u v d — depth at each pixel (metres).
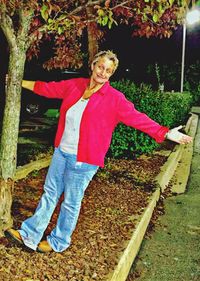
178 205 7.33
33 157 8.80
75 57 6.45
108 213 5.69
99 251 4.43
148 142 9.42
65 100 3.90
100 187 6.95
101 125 3.78
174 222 6.45
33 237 4.05
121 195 6.62
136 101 9.41
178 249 5.45
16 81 4.10
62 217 4.09
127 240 4.83
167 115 10.97
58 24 4.22
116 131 8.98
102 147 3.86
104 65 3.68
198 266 5.01
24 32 4.02
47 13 3.88
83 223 5.19
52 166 3.98
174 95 17.20
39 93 4.11
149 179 7.89
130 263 4.77
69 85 3.95
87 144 3.78
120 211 5.83
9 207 4.30
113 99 3.77
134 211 5.92
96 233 4.91
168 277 4.71
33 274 3.75
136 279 4.62
